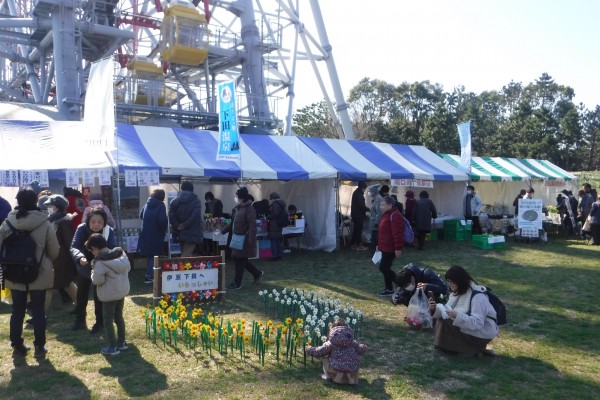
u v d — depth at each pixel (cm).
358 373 457
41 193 772
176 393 416
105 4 1667
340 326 451
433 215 1310
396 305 732
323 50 2183
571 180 2181
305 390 425
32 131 980
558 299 782
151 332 579
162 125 1602
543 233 1502
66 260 626
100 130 875
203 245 1199
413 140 4941
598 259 1178
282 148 1305
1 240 471
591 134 7344
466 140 1608
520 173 1939
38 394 410
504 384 446
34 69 2017
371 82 5653
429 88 5628
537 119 5294
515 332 612
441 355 522
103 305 502
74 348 523
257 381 443
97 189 1067
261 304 724
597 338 592
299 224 1223
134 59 1720
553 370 487
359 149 1484
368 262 1112
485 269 1034
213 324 550
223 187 1417
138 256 1022
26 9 1817
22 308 489
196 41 1692
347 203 1616
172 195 1134
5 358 492
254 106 1814
